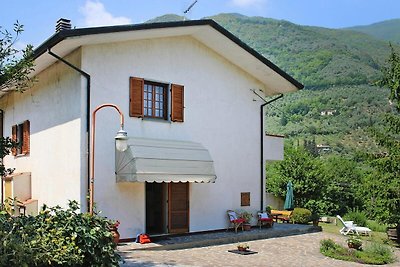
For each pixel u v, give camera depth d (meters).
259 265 13.09
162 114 16.89
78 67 14.59
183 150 16.03
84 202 14.26
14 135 20.20
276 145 21.27
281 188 33.12
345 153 66.25
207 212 17.89
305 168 33.69
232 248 15.74
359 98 87.94
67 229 8.48
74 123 14.71
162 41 16.78
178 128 17.09
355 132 74.75
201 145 17.23
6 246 7.52
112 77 15.21
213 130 18.39
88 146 14.45
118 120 15.27
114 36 14.59
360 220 29.34
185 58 17.55
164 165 14.97
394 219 20.92
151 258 13.16
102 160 14.73
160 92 16.89
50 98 16.44
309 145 65.06
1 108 22.45
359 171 39.19
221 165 18.59
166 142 16.11
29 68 11.61
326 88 99.25
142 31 14.98
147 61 16.27
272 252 15.36
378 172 21.14
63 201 15.17
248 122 19.89
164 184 16.77
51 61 15.81
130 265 11.99
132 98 15.66
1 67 10.98
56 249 7.96
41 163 17.03
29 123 18.48
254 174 19.95
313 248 16.55
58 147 15.69
